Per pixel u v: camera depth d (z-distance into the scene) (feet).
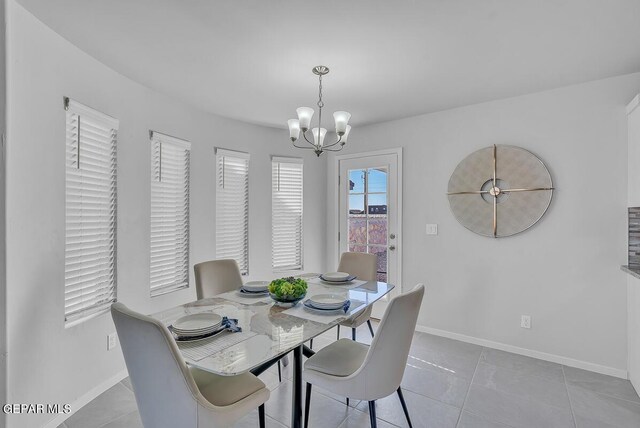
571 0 5.05
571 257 8.36
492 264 9.51
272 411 6.56
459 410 6.52
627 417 6.29
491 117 9.51
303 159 12.95
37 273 5.71
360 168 12.35
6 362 5.08
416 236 10.94
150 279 8.74
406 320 4.85
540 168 8.67
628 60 7.02
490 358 8.82
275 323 5.38
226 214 11.27
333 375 5.28
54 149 6.09
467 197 9.84
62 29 5.98
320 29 5.91
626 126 7.70
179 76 7.93
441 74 7.74
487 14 5.42
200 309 6.11
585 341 8.20
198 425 3.99
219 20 5.65
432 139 10.61
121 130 7.82
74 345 6.52
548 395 7.04
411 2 5.12
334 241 13.14
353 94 9.02
